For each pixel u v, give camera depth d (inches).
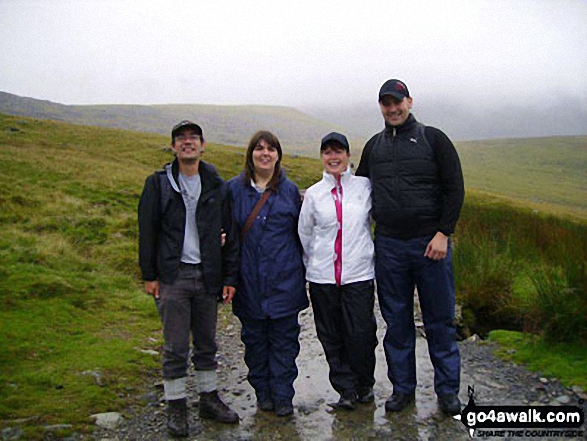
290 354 172.9
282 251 167.5
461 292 283.9
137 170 1033.5
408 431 157.4
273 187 166.9
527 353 211.0
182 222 156.7
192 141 153.3
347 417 168.1
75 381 185.8
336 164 167.6
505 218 564.1
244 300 169.3
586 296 211.9
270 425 164.1
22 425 153.3
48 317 254.5
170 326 158.6
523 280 308.2
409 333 173.8
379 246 171.0
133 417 167.9
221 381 203.9
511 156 6820.9
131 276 358.9
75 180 762.2
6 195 563.5
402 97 159.2
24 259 346.0
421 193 161.3
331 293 169.0
